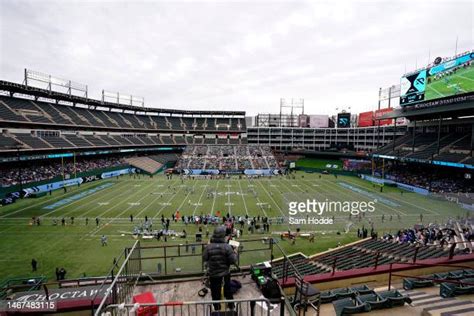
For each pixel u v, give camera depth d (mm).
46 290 8953
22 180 52156
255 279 7527
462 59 44906
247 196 52156
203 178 75812
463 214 30672
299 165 102375
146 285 7648
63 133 73938
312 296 7977
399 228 31016
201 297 7020
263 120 151250
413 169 68688
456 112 53688
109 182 68062
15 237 30703
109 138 87562
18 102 68000
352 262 17750
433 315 7387
